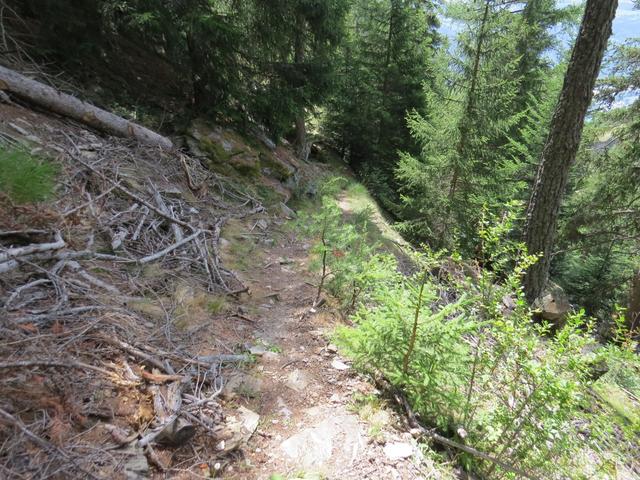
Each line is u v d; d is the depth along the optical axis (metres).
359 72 13.60
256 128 8.62
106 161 4.91
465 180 8.23
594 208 10.70
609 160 10.45
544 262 7.32
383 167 14.16
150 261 3.84
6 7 5.61
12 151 3.58
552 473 2.70
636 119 10.05
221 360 2.92
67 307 2.60
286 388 2.91
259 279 4.61
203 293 3.77
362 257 4.68
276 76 7.90
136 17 5.55
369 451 2.48
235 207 6.36
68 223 3.57
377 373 3.28
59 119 5.20
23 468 1.58
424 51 14.02
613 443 2.89
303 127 11.74
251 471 2.17
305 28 8.65
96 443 1.85
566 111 6.72
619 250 12.38
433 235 8.69
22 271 2.75
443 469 2.51
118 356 2.41
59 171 4.08
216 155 6.95
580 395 2.38
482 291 2.95
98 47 6.36
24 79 4.83
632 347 3.12
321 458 2.36
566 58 12.64
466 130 7.75
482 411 3.10
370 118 13.96
